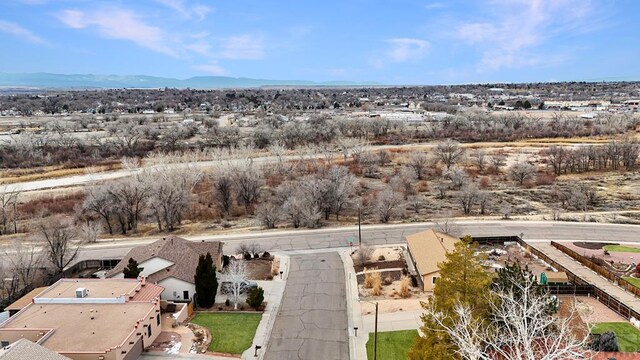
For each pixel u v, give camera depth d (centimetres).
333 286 4219
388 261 4744
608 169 8944
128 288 3675
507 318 2362
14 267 4175
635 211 6419
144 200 6469
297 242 5491
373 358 3045
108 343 2869
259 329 3462
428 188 8031
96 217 6625
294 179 8069
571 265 4525
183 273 3956
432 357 2347
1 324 3120
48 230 4781
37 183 8438
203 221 6669
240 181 7000
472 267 2589
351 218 6500
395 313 3644
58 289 3681
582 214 6284
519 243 5150
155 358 3041
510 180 8375
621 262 4572
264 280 4388
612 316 3412
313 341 3284
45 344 2853
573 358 2009
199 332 3397
